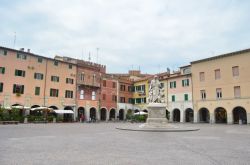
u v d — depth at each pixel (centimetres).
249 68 4419
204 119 5284
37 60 4919
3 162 777
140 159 848
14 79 4553
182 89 5519
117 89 6506
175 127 2412
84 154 938
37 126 3041
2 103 4369
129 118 5909
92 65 6156
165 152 998
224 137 1688
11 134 1786
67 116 5388
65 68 5362
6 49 4500
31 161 795
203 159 854
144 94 6569
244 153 989
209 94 4994
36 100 4831
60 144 1227
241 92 4491
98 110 5944
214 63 4975
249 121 4328
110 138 1532
